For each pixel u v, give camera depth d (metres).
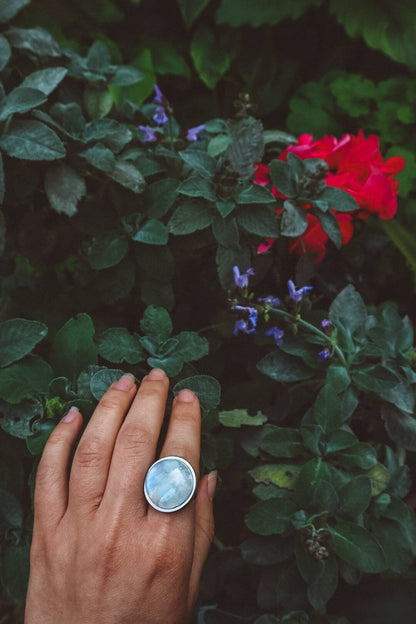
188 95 0.95
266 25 0.93
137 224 0.50
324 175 0.48
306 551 0.43
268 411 0.52
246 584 0.52
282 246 0.55
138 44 0.89
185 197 0.51
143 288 0.51
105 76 0.54
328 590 0.43
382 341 0.47
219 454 0.47
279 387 0.53
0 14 0.50
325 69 0.95
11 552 0.44
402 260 0.74
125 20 0.90
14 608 0.60
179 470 0.37
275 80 0.94
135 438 0.37
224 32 0.91
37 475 0.38
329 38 0.95
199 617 0.49
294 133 0.83
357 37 0.90
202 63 0.88
